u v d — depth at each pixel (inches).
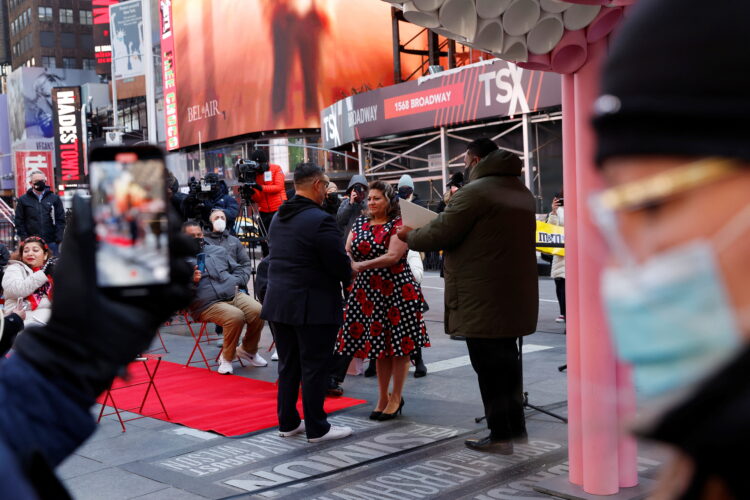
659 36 14.7
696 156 14.2
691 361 14.7
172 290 26.2
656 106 14.4
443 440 166.1
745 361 14.2
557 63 107.6
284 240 173.2
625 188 15.3
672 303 14.7
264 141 1151.6
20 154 1133.7
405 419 187.8
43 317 194.7
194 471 155.9
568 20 103.8
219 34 1194.0
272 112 1128.8
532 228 146.6
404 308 187.2
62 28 2495.1
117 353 25.7
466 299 147.3
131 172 26.2
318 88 1115.3
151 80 1042.7
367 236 191.5
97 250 25.9
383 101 699.4
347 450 164.7
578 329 116.4
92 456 168.9
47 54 2471.7
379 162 744.3
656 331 15.0
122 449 173.5
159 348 308.5
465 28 108.7
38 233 411.2
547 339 283.1
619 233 15.9
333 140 818.2
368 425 184.9
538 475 131.5
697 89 14.1
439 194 672.4
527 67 115.3
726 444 14.3
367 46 1103.0
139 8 1545.3
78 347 25.3
